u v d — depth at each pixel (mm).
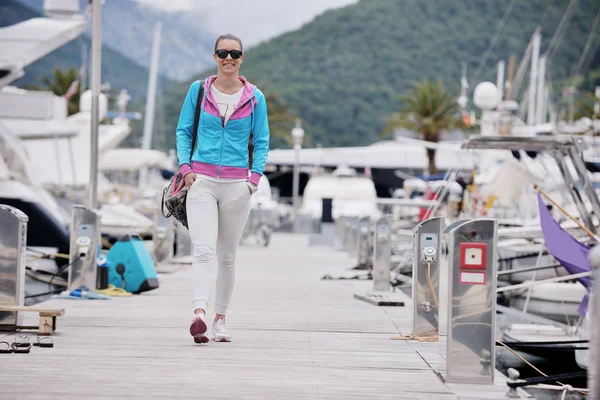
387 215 20500
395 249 31719
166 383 8891
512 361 19438
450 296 9195
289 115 99062
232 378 9273
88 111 46812
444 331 13969
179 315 14758
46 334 12062
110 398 8125
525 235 23250
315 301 18266
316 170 85438
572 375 11828
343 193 65750
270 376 9461
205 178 11125
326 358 10750
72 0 27719
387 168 92375
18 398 8055
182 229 31531
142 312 15133
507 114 44312
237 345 11602
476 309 9188
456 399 8492
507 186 30047
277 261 33969
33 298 20781
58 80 91562
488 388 9055
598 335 6570
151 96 74375
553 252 16672
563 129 45812
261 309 16469
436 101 87312
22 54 26562
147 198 62375
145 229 31578
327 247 48219
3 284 12211
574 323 22656
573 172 36312
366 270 28766
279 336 12648
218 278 11820
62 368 9594
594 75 136625
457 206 36344
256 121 11359
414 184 73625
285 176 112250
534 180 29953
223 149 11148
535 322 22609
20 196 26266
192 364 10023
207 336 12188
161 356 10508
